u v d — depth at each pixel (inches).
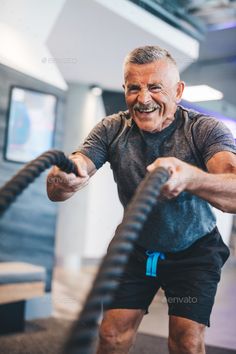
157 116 53.9
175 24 153.2
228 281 229.9
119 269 27.9
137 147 57.3
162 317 148.9
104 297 26.2
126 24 143.7
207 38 190.7
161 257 58.3
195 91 234.1
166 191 40.4
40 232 143.3
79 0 131.5
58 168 53.1
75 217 239.5
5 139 130.9
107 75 215.6
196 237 57.4
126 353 60.0
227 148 51.8
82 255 243.9
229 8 146.0
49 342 116.2
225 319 152.5
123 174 58.6
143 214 31.5
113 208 267.7
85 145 60.6
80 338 23.7
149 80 52.6
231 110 284.7
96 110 243.8
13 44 128.4
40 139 139.9
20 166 134.9
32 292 125.2
